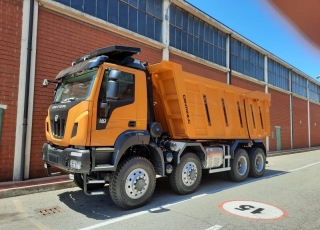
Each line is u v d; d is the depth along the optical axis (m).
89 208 5.43
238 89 9.04
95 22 9.16
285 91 23.77
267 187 7.64
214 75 15.30
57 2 8.14
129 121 5.48
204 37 14.74
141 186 5.43
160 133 6.12
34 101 7.74
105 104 5.04
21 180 7.29
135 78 5.73
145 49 11.16
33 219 4.77
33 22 7.72
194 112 7.19
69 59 8.53
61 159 5.08
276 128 22.03
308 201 6.10
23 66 7.47
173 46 12.62
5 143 7.16
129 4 10.62
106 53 5.59
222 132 8.16
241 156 8.63
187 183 6.60
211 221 4.66
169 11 12.51
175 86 6.65
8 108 7.22
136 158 5.46
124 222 4.60
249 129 9.43
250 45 18.77
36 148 7.74
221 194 6.72
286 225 4.51
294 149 24.28
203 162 7.21
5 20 7.25
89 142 4.80
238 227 4.39
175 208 5.44
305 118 28.02
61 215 4.98
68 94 5.73
